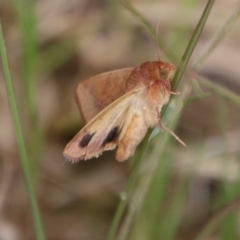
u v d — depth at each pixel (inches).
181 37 9.7
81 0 10.8
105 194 9.8
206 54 7.8
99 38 10.8
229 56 10.3
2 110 9.9
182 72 7.2
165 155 8.7
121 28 10.7
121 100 7.1
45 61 10.2
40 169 9.5
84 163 9.9
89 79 7.3
